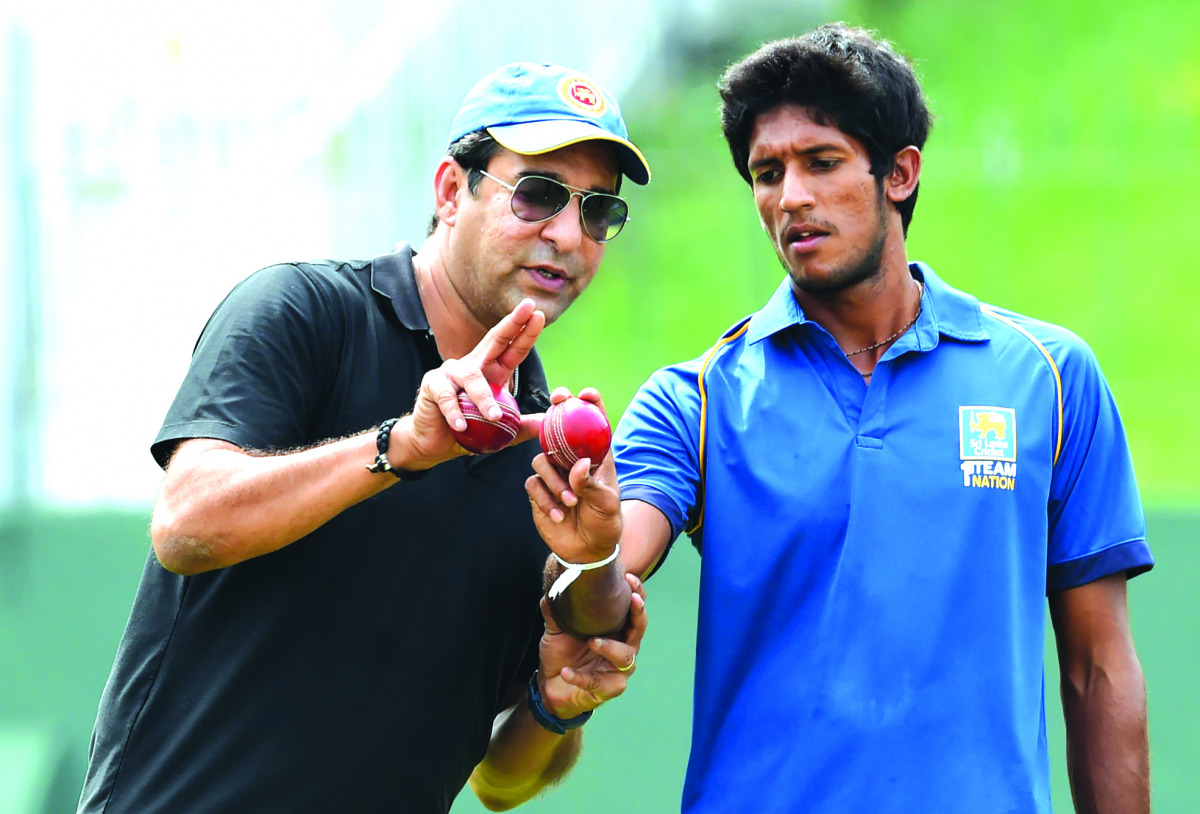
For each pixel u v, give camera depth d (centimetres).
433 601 968
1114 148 3925
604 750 2050
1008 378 998
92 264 2361
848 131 966
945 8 4925
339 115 2578
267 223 2491
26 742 2014
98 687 2041
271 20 2553
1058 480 1005
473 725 1012
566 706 1020
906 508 960
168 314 2391
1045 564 982
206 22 2492
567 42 3328
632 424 1032
